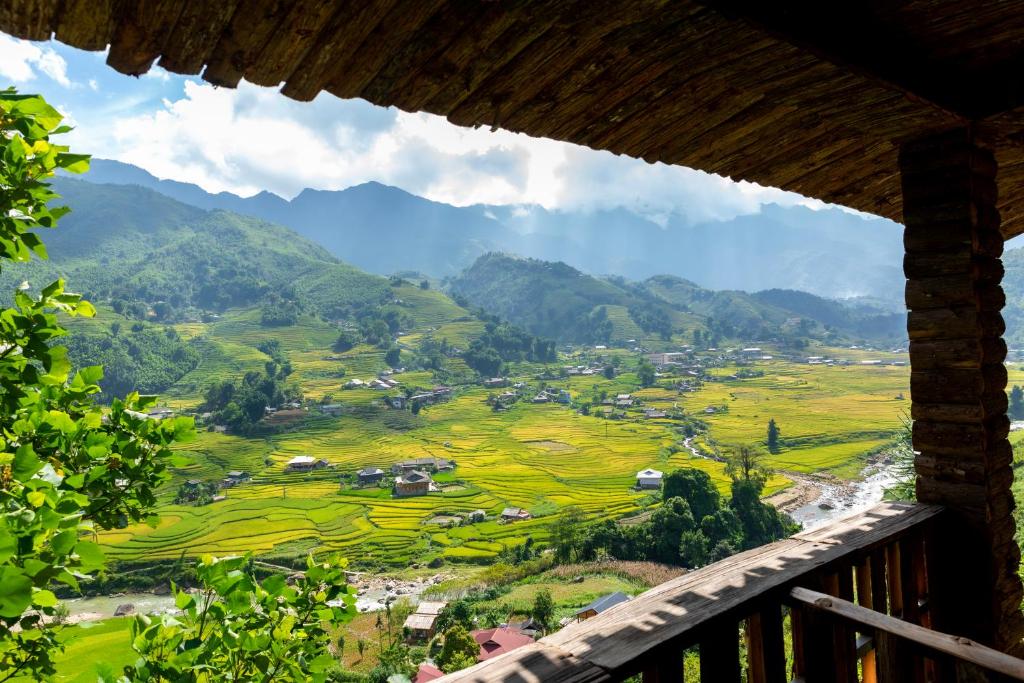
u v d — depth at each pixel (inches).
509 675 60.2
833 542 97.4
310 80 69.5
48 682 89.1
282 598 89.7
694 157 115.2
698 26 77.7
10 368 91.0
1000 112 114.3
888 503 126.3
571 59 79.1
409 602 1948.8
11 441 91.4
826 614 75.5
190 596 84.3
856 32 90.0
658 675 64.6
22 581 53.5
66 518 72.7
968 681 65.3
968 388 121.0
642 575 1878.7
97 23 57.2
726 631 71.2
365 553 2504.9
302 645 87.0
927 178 125.8
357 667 1498.5
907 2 86.5
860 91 100.3
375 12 63.1
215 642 80.8
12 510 71.9
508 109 85.4
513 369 6953.7
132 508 103.7
